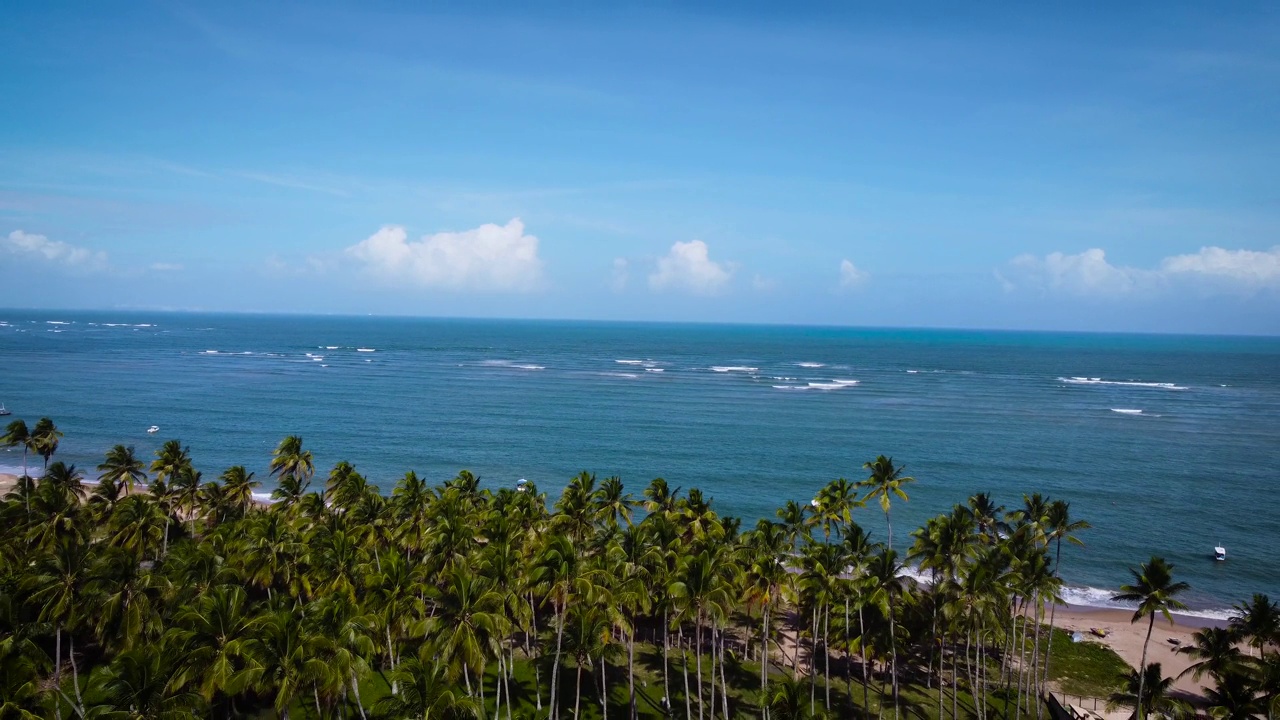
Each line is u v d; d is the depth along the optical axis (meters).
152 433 164.25
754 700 57.72
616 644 53.50
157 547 69.25
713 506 118.94
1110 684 64.38
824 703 57.91
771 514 115.62
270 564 58.06
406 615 52.75
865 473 140.62
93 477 128.62
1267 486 134.38
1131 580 91.88
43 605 49.50
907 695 60.62
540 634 66.12
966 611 54.12
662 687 59.53
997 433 181.25
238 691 40.00
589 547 58.50
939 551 57.62
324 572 56.69
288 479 80.00
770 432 179.00
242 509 81.12
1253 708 46.50
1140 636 75.50
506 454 152.50
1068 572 94.19
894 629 57.81
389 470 138.38
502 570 51.47
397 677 40.53
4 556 59.84
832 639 61.56
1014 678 64.81
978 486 132.12
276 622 41.38
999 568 56.62
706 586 48.72
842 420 196.50
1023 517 69.19
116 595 49.00
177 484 80.44
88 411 188.00
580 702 56.38
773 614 67.44
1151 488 132.25
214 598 43.75
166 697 38.91
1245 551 101.81
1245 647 72.62
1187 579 92.12
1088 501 124.00
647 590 52.59
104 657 56.91
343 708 49.09
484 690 57.03
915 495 126.06
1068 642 73.00
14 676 42.06
